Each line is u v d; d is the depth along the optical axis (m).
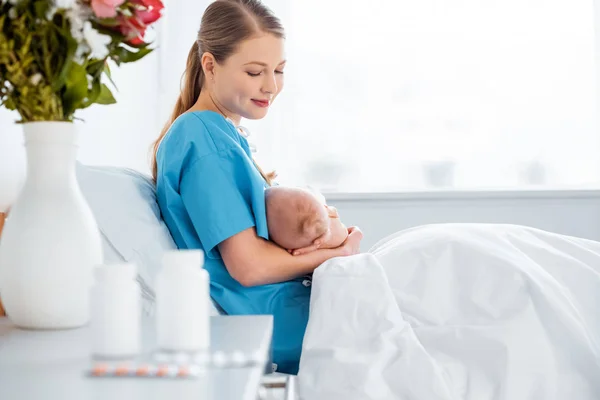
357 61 3.13
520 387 1.23
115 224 1.48
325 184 3.14
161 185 1.61
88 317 1.02
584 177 3.14
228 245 1.52
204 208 1.53
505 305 1.33
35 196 1.00
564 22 3.14
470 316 1.34
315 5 3.12
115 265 0.81
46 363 0.77
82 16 0.99
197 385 0.67
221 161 1.56
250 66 1.70
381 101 3.13
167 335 0.82
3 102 1.06
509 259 1.39
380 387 1.20
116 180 1.56
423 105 3.14
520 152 3.15
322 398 1.20
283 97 3.05
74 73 1.02
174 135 1.60
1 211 1.43
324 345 1.28
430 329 1.31
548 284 1.36
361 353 1.25
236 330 0.97
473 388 1.24
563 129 3.15
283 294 1.60
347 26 3.13
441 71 3.14
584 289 1.42
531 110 3.14
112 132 2.35
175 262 0.82
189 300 0.81
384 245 1.61
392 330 1.28
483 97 3.14
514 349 1.26
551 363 1.26
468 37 3.14
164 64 2.93
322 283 1.37
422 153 3.14
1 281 1.00
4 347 0.87
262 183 1.61
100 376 0.71
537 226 3.05
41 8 0.96
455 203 3.03
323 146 3.14
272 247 1.57
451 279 1.39
